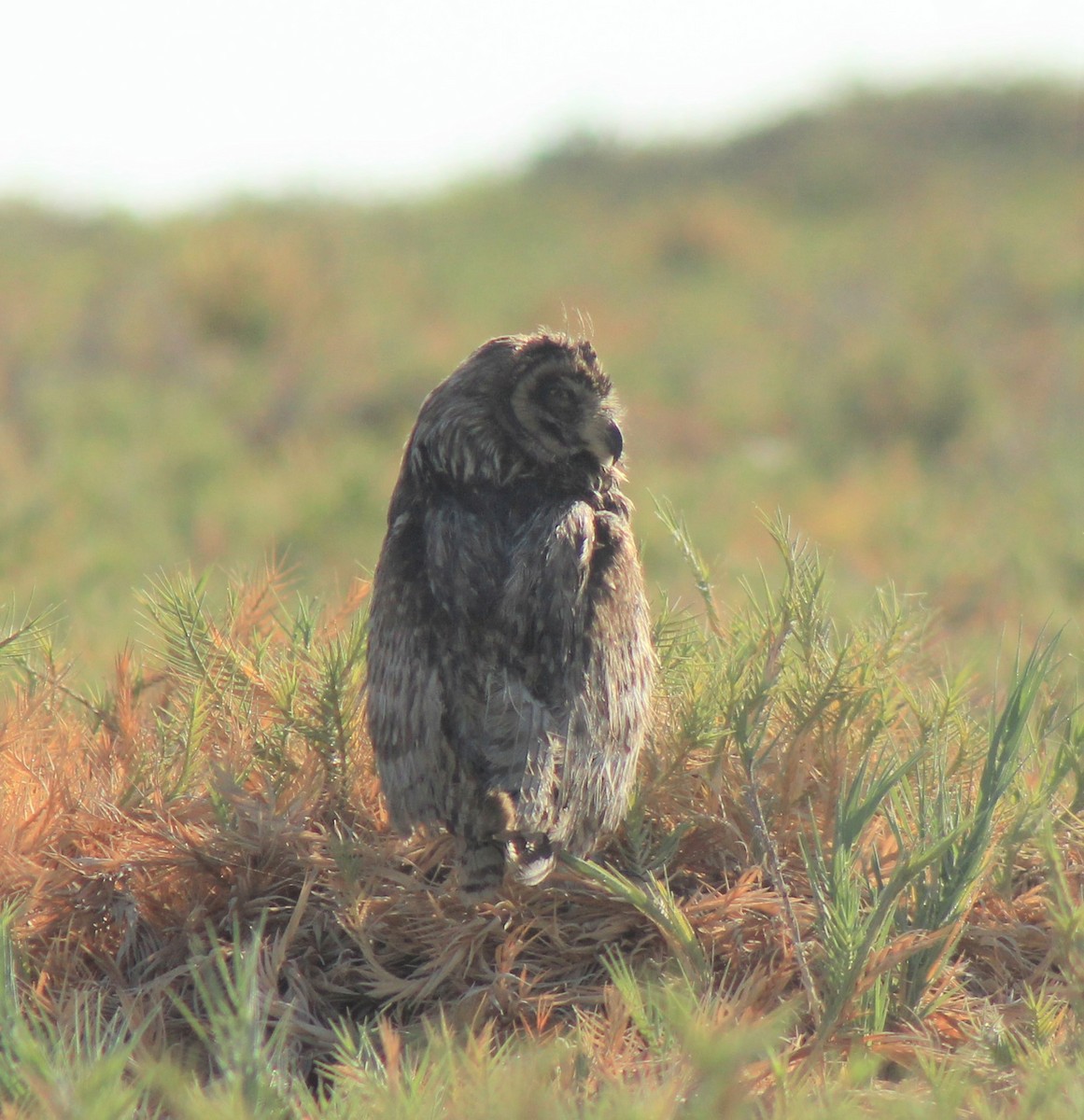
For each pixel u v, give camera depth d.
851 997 10.55
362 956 12.11
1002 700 16.36
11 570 24.83
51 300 57.12
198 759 13.20
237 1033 9.12
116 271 64.06
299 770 13.02
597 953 12.04
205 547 28.14
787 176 94.06
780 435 43.22
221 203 86.75
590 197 94.94
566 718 11.17
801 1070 9.89
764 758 12.88
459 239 79.75
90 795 12.72
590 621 11.48
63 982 11.48
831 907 11.20
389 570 11.91
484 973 11.78
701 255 73.19
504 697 11.09
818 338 56.28
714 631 14.85
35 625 14.62
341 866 11.88
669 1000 9.25
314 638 14.48
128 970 11.91
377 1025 11.43
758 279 68.88
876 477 36.47
